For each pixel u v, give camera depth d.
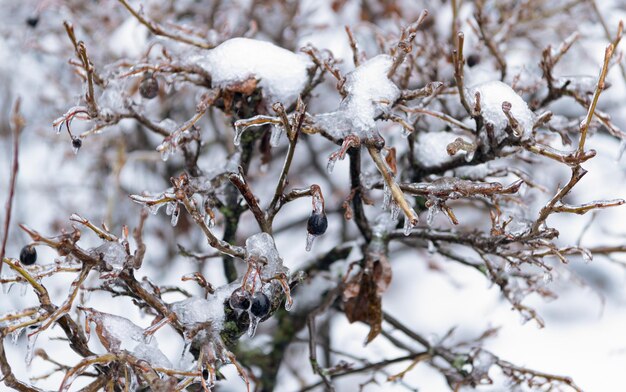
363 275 0.93
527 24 1.12
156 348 0.84
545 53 0.93
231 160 0.94
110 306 1.30
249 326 0.85
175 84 0.91
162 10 1.14
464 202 1.09
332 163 0.83
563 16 1.18
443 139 0.94
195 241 1.26
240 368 0.84
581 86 0.93
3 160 1.41
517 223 0.89
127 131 1.18
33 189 1.38
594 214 1.02
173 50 0.95
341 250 0.99
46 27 1.22
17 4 1.27
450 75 1.01
